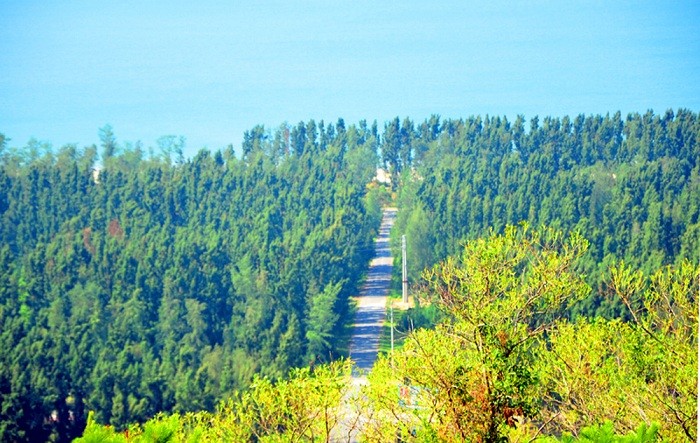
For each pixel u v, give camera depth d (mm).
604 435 10961
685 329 23266
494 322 21453
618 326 24625
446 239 138875
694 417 21359
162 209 170375
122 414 85750
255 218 159375
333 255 132375
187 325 116250
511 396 21172
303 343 102375
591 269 88500
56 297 122500
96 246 139250
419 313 93562
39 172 169250
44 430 88938
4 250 134375
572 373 25047
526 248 21734
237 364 94000
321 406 24266
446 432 21312
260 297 120812
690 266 22984
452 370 21156
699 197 135875
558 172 178750
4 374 88312
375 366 23688
